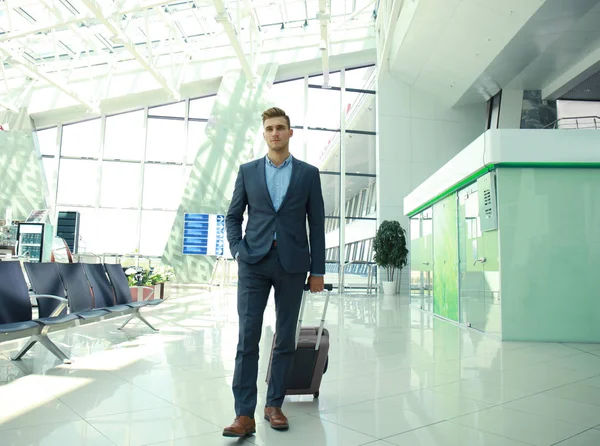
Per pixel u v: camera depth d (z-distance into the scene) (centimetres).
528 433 232
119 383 319
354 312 864
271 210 235
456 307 712
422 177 1563
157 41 1548
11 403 270
